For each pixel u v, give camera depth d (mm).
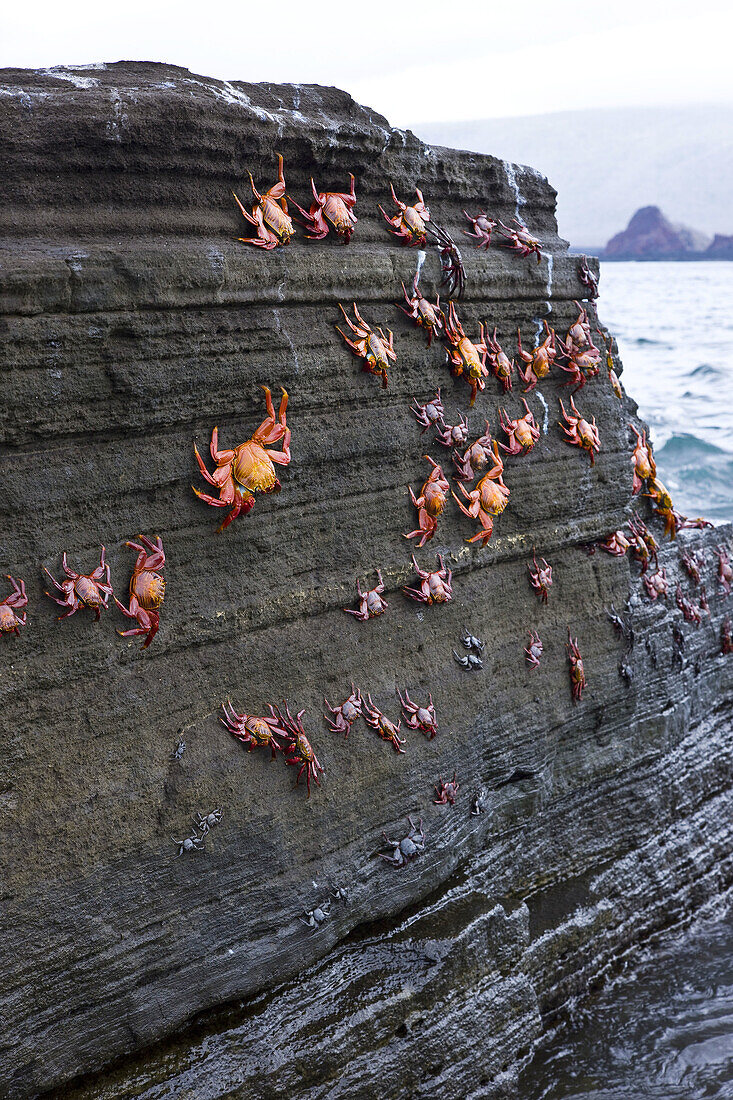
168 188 4531
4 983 4105
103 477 4344
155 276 4336
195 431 4652
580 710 6801
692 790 7805
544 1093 5711
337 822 5262
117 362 4273
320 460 5141
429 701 5734
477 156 6105
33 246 4113
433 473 5711
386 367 5324
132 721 4512
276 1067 4805
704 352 31188
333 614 5348
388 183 5523
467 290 5863
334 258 5121
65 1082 4398
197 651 4770
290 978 5105
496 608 6266
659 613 7559
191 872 4680
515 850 6504
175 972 4660
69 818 4285
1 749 4090
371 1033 5125
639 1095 5703
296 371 4945
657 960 6930
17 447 4090
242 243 4750
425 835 5688
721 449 19125
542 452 6488
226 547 4816
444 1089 5355
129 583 4473
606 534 7016
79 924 4309
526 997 5879
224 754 4809
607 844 7125
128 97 4324
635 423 8000
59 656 4266
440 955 5430
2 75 4359
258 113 4758
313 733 5184
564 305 6625
